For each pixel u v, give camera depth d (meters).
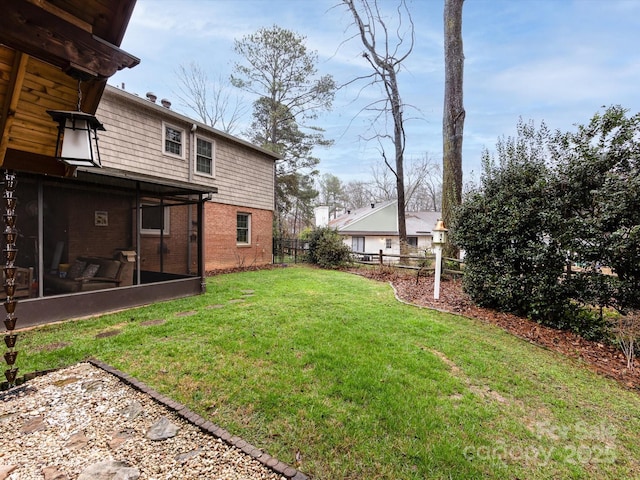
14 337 2.63
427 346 3.66
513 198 4.95
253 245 11.41
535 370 3.22
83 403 2.36
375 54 11.65
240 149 10.71
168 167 8.31
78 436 2.00
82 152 2.16
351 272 10.55
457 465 1.84
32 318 4.07
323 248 11.71
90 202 4.88
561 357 3.67
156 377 2.72
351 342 3.61
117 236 5.27
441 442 2.02
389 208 22.92
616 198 3.86
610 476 1.84
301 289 6.86
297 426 2.11
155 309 4.98
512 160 5.17
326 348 3.39
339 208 35.38
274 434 2.04
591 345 4.10
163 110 7.95
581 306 4.50
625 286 3.98
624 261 3.92
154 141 7.96
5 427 2.07
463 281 6.02
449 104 8.25
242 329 3.96
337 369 2.92
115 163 7.09
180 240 6.63
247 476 1.69
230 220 10.31
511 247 5.09
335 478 1.71
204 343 3.49
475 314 5.21
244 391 2.51
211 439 1.98
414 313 5.09
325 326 4.15
